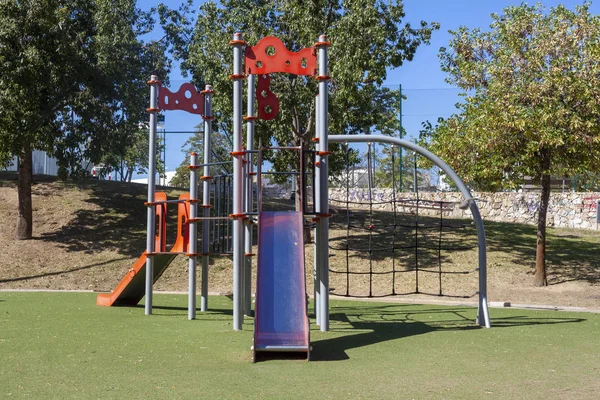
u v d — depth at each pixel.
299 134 18.66
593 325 10.51
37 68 17.88
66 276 17.22
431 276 16.66
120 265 18.08
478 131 15.57
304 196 10.13
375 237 20.12
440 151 17.03
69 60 18.94
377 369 6.76
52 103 19.25
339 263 17.86
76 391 5.65
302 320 7.81
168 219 22.33
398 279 16.48
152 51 25.05
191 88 12.23
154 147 11.78
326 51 9.67
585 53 14.95
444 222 22.95
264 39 9.77
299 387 5.89
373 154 25.88
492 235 20.94
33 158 29.98
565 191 25.34
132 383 5.98
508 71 15.56
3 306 12.27
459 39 18.86
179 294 15.46
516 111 14.76
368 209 25.03
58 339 8.43
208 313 11.80
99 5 20.69
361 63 16.83
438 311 12.47
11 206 22.52
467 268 17.30
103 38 20.31
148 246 11.63
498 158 15.43
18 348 7.75
